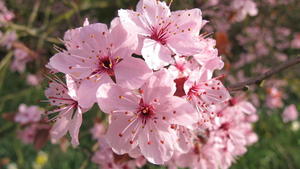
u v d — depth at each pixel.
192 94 0.06
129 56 0.06
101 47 0.06
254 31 0.20
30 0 0.17
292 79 0.19
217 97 0.06
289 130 0.20
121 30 0.06
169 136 0.06
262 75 0.07
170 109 0.06
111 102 0.06
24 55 0.15
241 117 0.09
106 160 0.09
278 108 0.21
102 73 0.06
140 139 0.06
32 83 0.18
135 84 0.06
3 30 0.14
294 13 0.20
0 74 0.15
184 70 0.06
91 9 0.15
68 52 0.06
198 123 0.07
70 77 0.06
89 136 0.15
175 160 0.09
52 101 0.07
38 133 0.11
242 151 0.09
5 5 0.16
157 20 0.07
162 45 0.06
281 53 0.22
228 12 0.14
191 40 0.06
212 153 0.09
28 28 0.13
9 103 0.19
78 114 0.06
